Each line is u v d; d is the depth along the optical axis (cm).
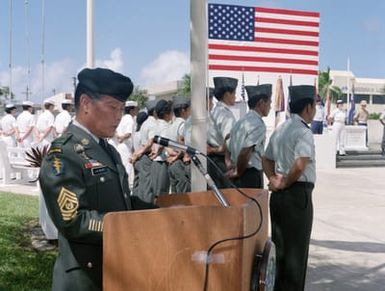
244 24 1152
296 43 1195
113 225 186
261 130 477
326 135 1523
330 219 779
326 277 495
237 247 192
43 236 593
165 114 740
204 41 387
